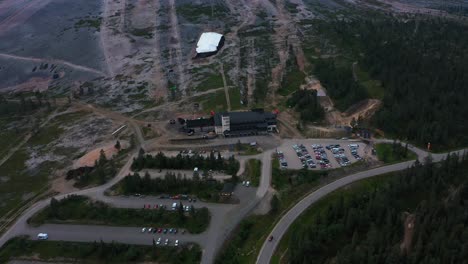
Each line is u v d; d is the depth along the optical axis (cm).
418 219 12500
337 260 11350
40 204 15362
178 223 14050
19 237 13862
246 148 17938
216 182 15800
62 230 14062
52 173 17212
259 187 15625
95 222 14325
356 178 15888
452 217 12150
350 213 12756
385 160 16812
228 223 14000
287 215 14262
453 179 14725
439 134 17562
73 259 13000
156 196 15350
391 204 13538
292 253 12206
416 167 14962
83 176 16338
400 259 11181
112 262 12838
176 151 18025
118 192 15638
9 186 16600
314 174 16125
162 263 12700
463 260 10950
